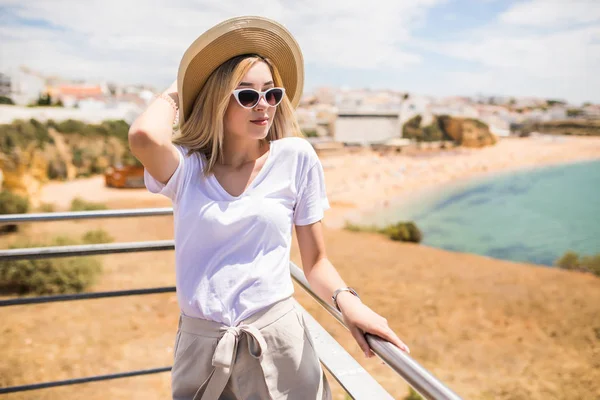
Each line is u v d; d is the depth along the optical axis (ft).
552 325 57.21
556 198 133.08
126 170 128.26
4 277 47.39
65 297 5.38
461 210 134.82
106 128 136.87
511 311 61.77
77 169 128.98
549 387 40.27
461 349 48.06
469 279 76.28
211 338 3.31
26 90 156.66
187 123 3.68
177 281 3.51
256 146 3.67
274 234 3.45
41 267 48.37
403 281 72.23
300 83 4.09
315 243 3.73
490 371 43.29
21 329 39.65
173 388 3.50
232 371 3.31
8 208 86.79
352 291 3.46
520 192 139.44
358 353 43.50
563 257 96.63
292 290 3.58
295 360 3.38
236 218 3.37
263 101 3.46
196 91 3.65
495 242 116.78
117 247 5.40
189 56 3.48
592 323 58.03
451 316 57.77
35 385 5.50
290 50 3.82
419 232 113.29
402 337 50.67
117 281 55.83
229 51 3.57
